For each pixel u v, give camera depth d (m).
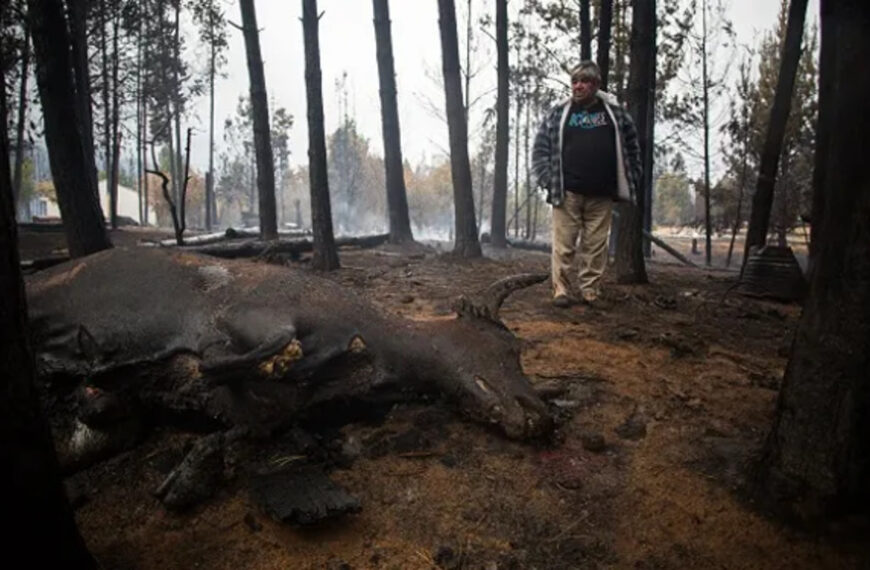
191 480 2.80
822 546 2.43
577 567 2.40
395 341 3.44
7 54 6.60
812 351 2.53
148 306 3.46
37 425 1.97
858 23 2.28
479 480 2.93
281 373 2.97
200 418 3.44
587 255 6.45
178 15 21.38
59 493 2.07
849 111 2.34
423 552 2.48
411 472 2.99
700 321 5.98
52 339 3.54
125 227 19.45
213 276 3.60
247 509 2.76
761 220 8.80
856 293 2.38
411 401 3.55
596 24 14.59
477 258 10.51
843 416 2.44
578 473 3.00
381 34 13.29
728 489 2.81
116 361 3.35
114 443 3.31
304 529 2.58
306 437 3.18
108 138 18.08
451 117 10.34
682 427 3.47
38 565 1.98
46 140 6.18
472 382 3.28
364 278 7.99
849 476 2.45
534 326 5.50
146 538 2.61
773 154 8.64
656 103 16.09
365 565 2.41
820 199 6.64
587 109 6.13
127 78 18.67
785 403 2.65
